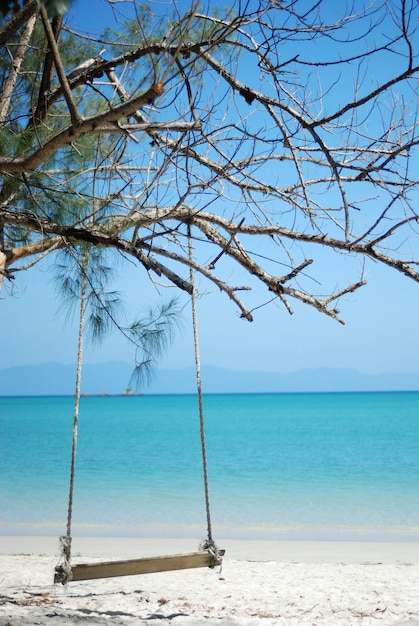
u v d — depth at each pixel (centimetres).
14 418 7338
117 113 425
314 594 917
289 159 558
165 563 641
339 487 2353
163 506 1989
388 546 1377
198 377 693
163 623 700
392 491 2250
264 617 766
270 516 1814
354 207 525
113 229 586
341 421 5972
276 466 2956
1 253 630
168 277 561
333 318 563
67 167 625
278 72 509
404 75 448
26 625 640
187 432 4888
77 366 680
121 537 1492
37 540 1437
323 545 1388
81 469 2928
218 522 1727
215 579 1019
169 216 536
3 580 957
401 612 812
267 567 1130
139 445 3931
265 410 9031
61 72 422
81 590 906
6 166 481
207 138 488
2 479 2620
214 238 612
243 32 508
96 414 8412
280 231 543
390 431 4681
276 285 561
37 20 651
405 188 497
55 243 663
